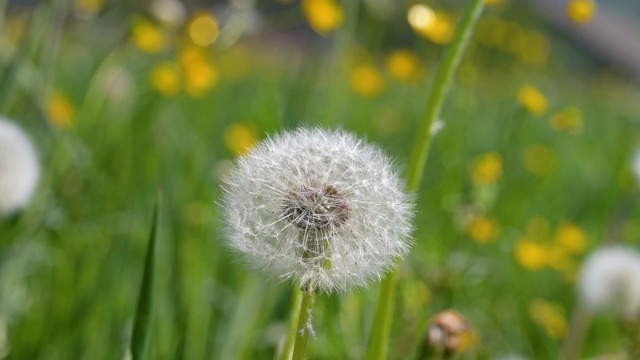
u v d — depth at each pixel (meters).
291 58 1.42
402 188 0.45
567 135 1.20
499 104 1.17
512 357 0.64
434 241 0.71
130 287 0.63
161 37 0.85
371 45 1.19
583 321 0.65
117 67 0.86
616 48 2.85
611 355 0.67
